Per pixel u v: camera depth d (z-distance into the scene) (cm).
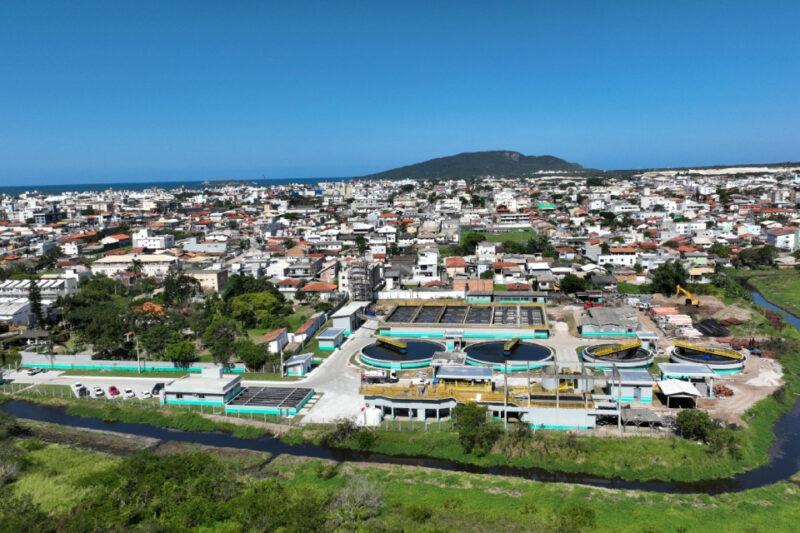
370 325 15425
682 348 11950
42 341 14238
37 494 7538
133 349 13300
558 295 17500
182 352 12106
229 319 14775
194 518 6819
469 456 8419
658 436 8594
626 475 7881
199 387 10500
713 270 19400
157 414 10144
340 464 8356
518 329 13800
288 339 13712
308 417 9762
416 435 8894
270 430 9456
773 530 6538
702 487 7656
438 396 9469
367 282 17550
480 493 7412
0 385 11838
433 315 15500
